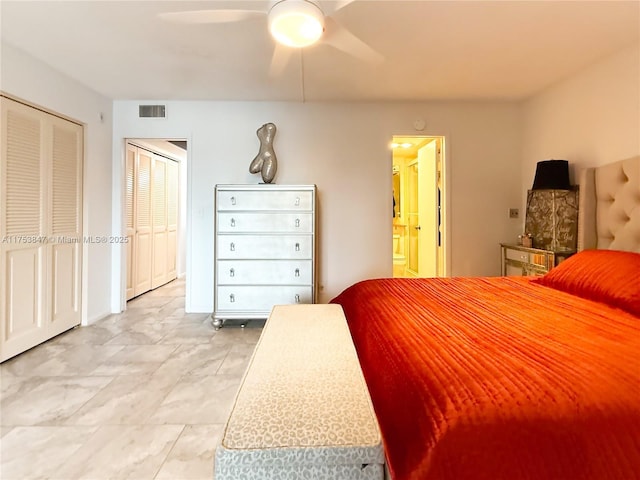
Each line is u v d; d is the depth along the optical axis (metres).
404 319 1.32
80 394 1.88
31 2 1.86
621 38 2.21
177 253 5.42
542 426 0.71
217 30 2.14
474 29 2.12
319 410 0.81
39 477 1.27
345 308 1.90
